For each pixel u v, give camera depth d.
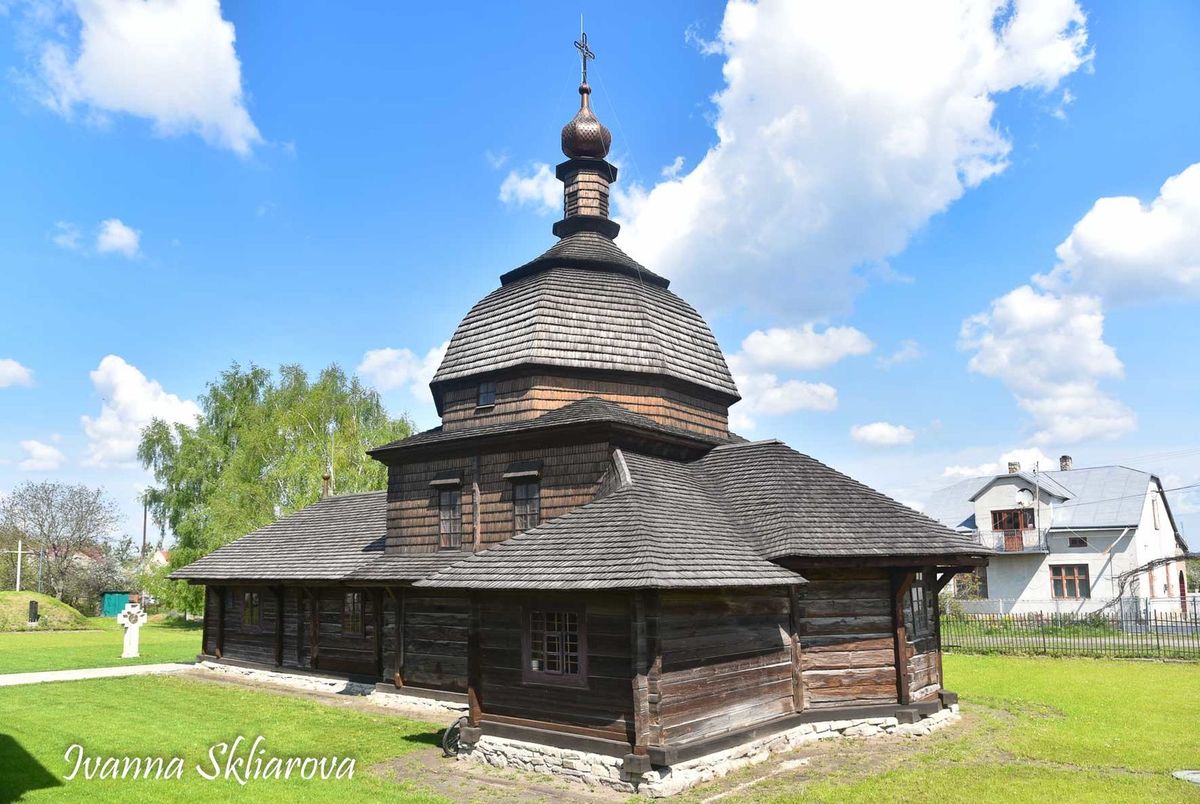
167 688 21.48
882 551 14.53
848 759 13.16
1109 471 43.94
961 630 31.47
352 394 44.03
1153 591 41.88
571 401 18.36
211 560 26.58
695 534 13.76
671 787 11.27
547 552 13.24
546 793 11.59
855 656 15.07
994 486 43.62
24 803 11.11
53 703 19.00
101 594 63.25
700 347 20.77
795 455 17.67
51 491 66.38
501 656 13.62
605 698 12.18
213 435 44.44
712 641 12.87
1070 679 21.61
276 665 23.28
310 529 26.17
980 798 10.84
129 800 11.27
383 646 20.20
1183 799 10.66
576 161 22.55
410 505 19.73
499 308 19.70
